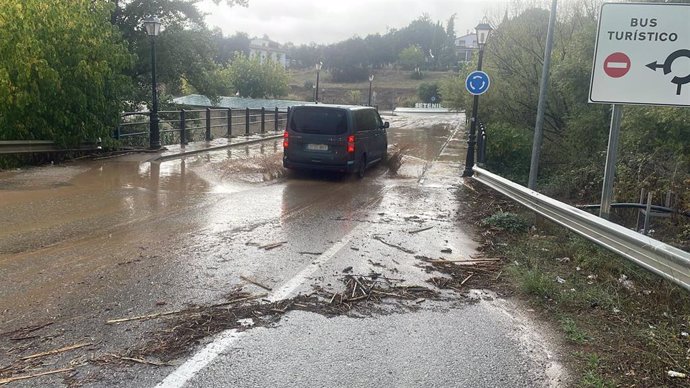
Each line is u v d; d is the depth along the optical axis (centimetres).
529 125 2008
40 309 465
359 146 1291
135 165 1372
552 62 1773
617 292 530
